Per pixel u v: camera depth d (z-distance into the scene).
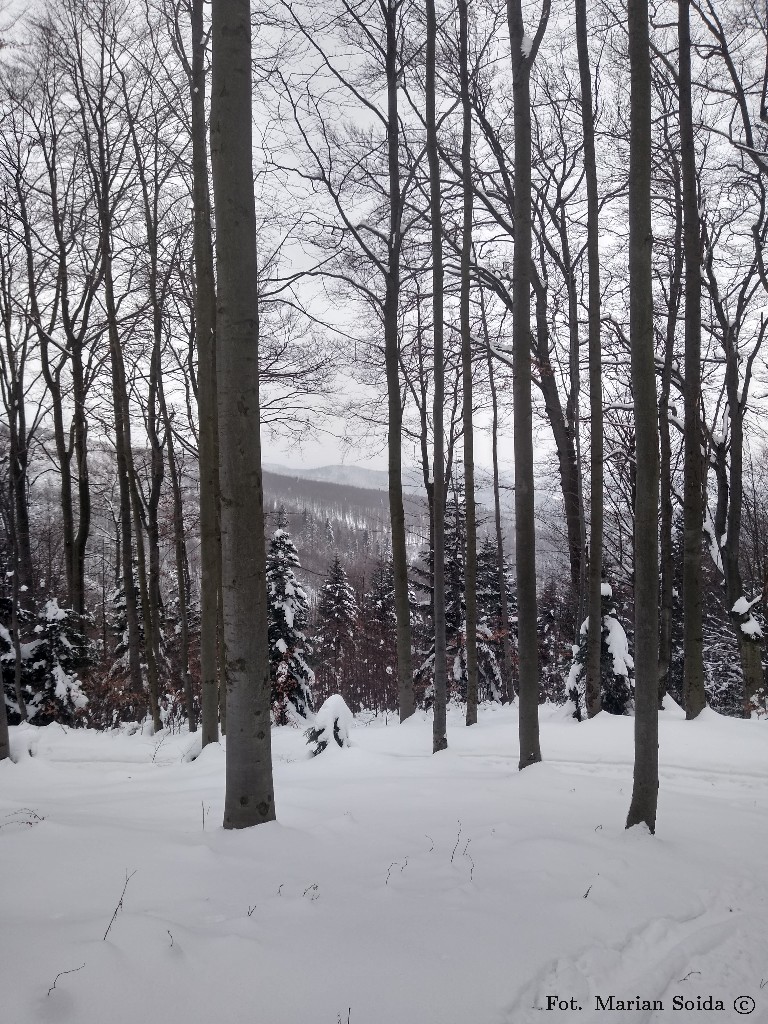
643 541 5.71
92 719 19.41
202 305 11.83
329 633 36.03
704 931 4.03
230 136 5.37
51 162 19.45
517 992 3.08
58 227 19.23
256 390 5.41
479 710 20.80
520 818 5.97
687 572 12.05
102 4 16.11
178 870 4.12
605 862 4.79
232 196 5.36
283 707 21.86
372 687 37.41
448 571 25.61
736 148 16.80
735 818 6.47
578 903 4.04
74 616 18.50
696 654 11.95
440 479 11.59
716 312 18.61
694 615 11.95
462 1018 2.83
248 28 5.49
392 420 14.49
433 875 4.34
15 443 19.97
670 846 5.35
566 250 20.88
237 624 5.29
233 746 5.30
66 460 20.31
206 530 11.95
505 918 3.75
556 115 19.55
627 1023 3.02
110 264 16.81
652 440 5.74
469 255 13.19
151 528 20.31
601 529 13.09
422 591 27.70
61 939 2.96
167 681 21.70
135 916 3.23
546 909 3.93
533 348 20.66
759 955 3.78
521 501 8.02
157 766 10.96
